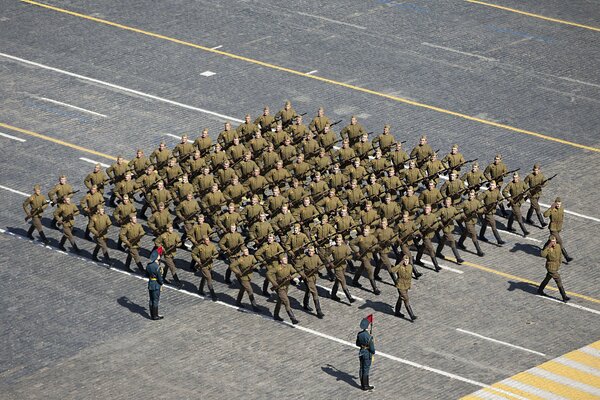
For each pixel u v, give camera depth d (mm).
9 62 122562
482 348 84250
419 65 123062
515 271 93500
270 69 122000
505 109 115875
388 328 86250
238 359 82750
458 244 96688
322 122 106938
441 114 114812
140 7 134125
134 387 79812
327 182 99562
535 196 98875
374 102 116500
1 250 94750
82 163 106188
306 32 129000
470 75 121562
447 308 88688
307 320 87188
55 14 132375
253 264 87438
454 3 135625
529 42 127750
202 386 79938
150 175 98562
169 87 118562
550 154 109125
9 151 107938
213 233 95438
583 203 102250
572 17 133125
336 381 80562
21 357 82750
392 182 98938
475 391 79812
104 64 122438
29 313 87438
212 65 122562
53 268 92812
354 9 133875
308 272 87062
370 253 90125
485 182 101250
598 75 122000
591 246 96562
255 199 95062
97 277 91875
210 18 131625
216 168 100875
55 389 79562
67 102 115812
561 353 83812
